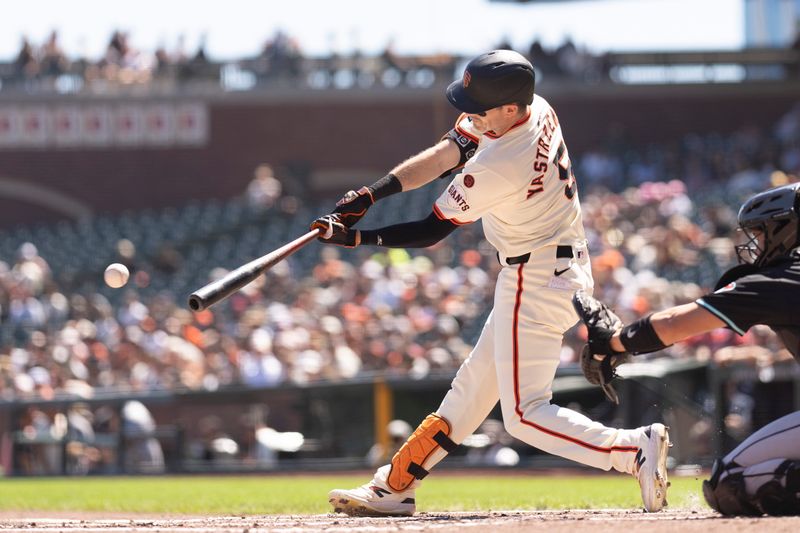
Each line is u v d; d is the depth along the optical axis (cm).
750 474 1499
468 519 1645
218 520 1752
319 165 10950
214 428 4672
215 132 10950
